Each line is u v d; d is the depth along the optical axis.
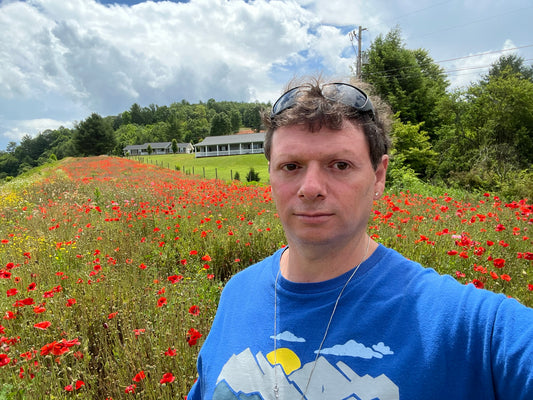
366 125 0.97
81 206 9.13
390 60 29.34
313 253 0.97
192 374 2.47
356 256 1.00
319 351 0.88
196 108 160.00
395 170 16.50
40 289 3.83
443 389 0.75
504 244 4.09
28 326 2.91
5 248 5.50
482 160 18.48
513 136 20.83
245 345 1.02
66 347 2.26
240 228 5.84
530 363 0.68
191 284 3.82
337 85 1.00
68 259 4.94
